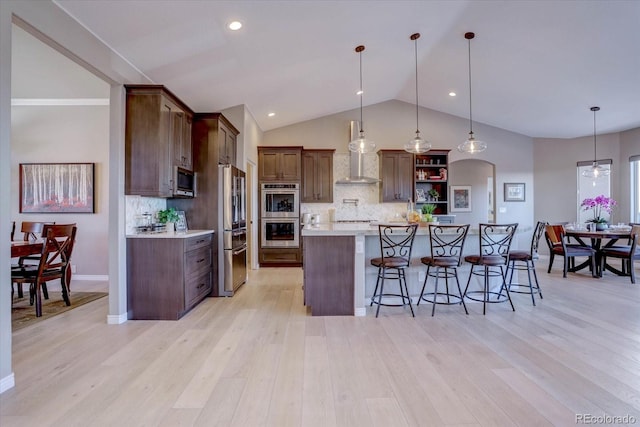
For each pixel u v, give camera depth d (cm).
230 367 239
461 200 894
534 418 179
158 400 198
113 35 295
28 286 511
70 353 263
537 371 230
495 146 727
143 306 346
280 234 657
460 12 377
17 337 297
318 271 359
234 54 378
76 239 542
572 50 423
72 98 530
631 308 373
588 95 534
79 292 461
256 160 656
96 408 190
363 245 360
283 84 500
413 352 263
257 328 319
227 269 438
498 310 371
